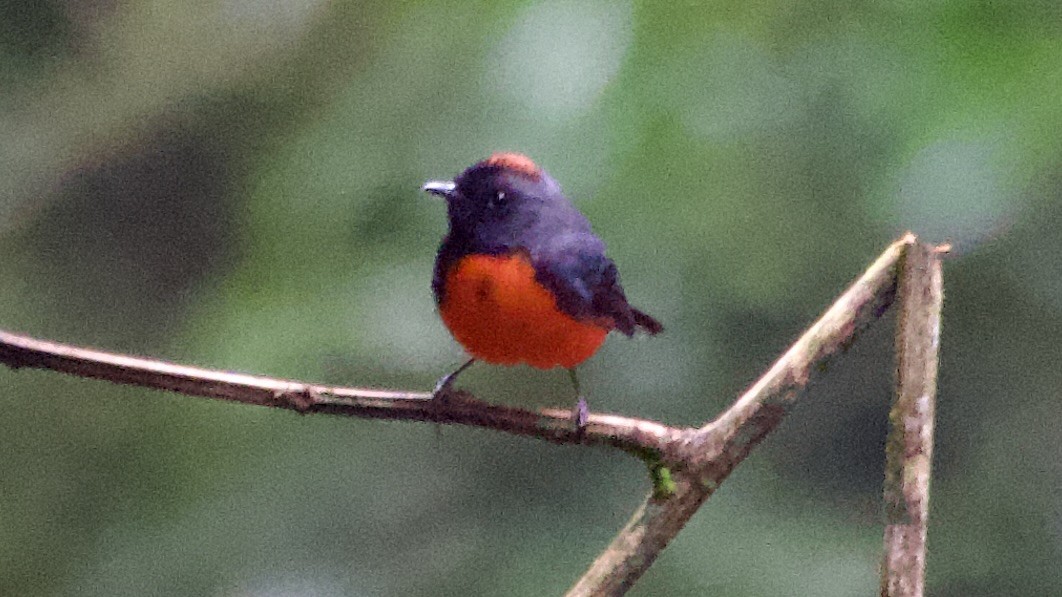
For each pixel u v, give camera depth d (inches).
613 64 231.8
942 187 229.6
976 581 236.8
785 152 231.9
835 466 238.8
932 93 229.6
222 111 241.6
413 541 237.5
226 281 238.4
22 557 238.7
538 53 232.4
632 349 235.5
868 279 221.9
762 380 222.2
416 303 234.7
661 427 222.4
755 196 232.5
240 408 238.7
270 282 235.9
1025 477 237.3
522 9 232.8
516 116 232.5
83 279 248.4
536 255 225.1
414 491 238.1
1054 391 236.7
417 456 238.4
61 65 249.0
